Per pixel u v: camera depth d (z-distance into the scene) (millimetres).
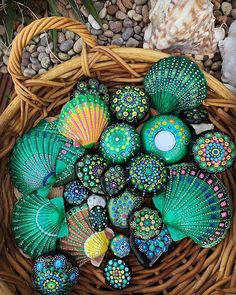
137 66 476
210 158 440
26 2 546
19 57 441
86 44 462
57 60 556
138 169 436
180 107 463
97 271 470
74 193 455
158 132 451
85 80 469
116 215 448
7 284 439
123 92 459
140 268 473
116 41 553
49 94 473
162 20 498
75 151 466
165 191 455
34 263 449
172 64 455
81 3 554
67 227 458
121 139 441
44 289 438
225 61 526
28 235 452
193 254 479
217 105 473
